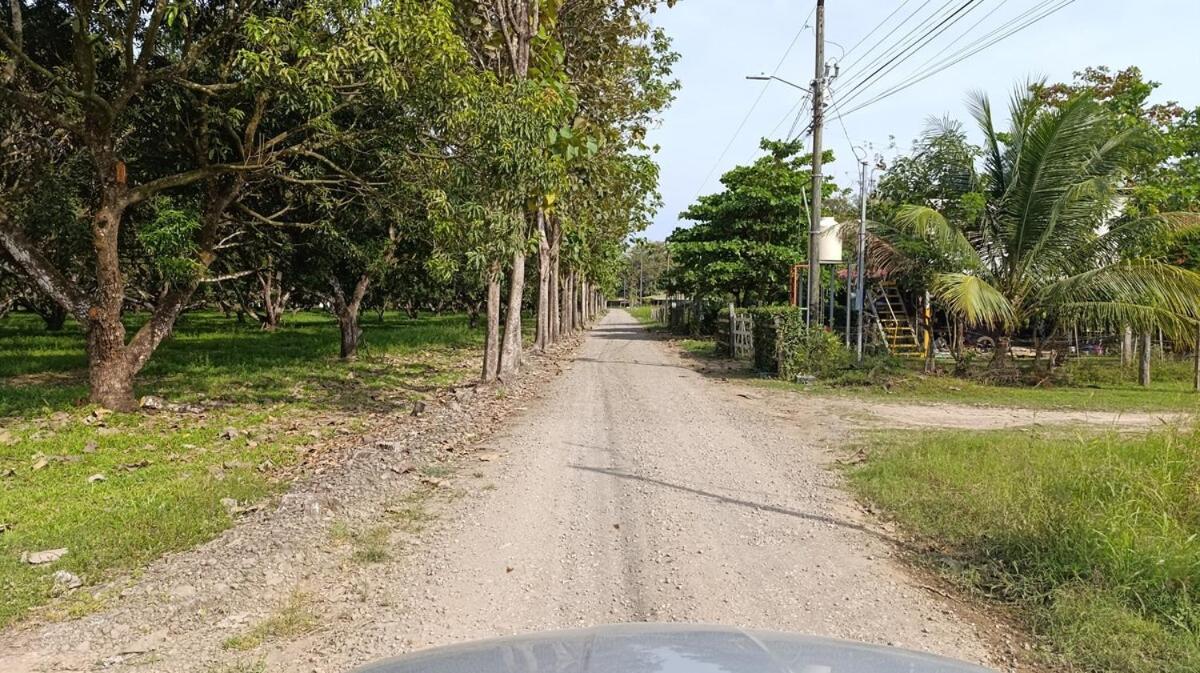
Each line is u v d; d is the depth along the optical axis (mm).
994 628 4094
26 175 13320
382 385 15398
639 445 8930
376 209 13609
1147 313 14461
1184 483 5570
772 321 16719
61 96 11633
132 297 20969
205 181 12734
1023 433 9641
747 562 5039
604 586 4605
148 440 9336
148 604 4332
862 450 8555
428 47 8969
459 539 5480
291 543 5230
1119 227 15750
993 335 17812
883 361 15844
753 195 26203
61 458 8289
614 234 30922
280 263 18219
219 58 11289
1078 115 15141
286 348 22844
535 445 8883
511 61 13984
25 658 3738
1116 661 3637
